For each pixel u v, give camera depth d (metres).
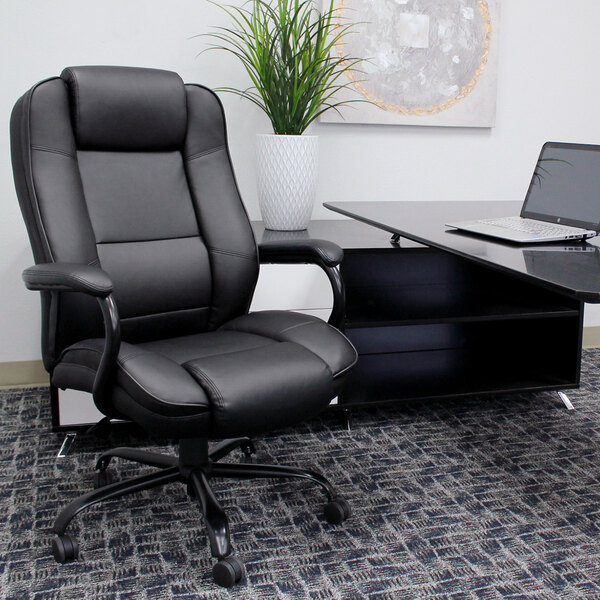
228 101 2.71
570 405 2.51
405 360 2.74
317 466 2.05
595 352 3.15
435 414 2.46
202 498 1.60
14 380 2.70
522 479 1.98
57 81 1.68
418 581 1.52
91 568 1.56
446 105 2.87
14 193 2.58
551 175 1.95
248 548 1.64
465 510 1.81
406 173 2.94
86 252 1.63
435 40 2.81
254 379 1.43
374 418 2.42
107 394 1.47
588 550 1.64
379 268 2.80
